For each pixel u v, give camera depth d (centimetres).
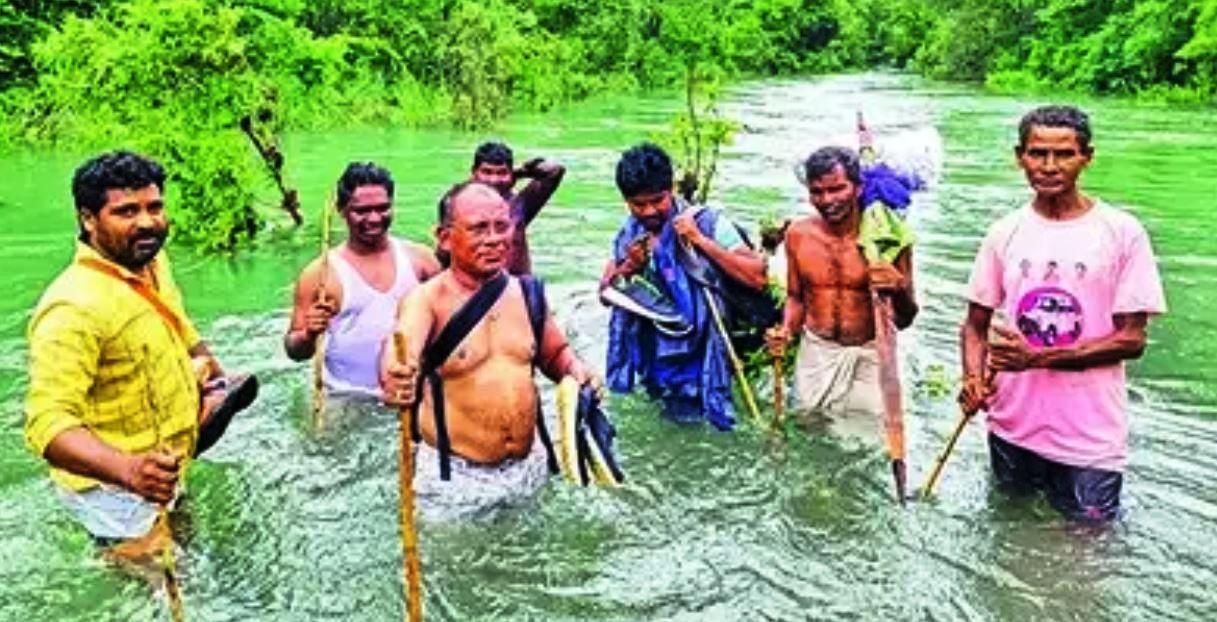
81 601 432
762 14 5869
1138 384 659
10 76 1838
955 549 468
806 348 611
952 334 746
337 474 541
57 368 442
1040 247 484
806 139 2017
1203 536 474
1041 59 4166
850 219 590
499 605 430
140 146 1001
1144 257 471
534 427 512
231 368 680
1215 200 1334
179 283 898
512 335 505
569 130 2192
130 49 1029
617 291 629
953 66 4903
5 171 1466
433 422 499
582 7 3700
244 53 1053
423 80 2458
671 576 450
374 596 437
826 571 454
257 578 450
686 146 846
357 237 628
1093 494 486
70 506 476
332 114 2125
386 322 628
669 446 577
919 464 549
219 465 548
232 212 1016
